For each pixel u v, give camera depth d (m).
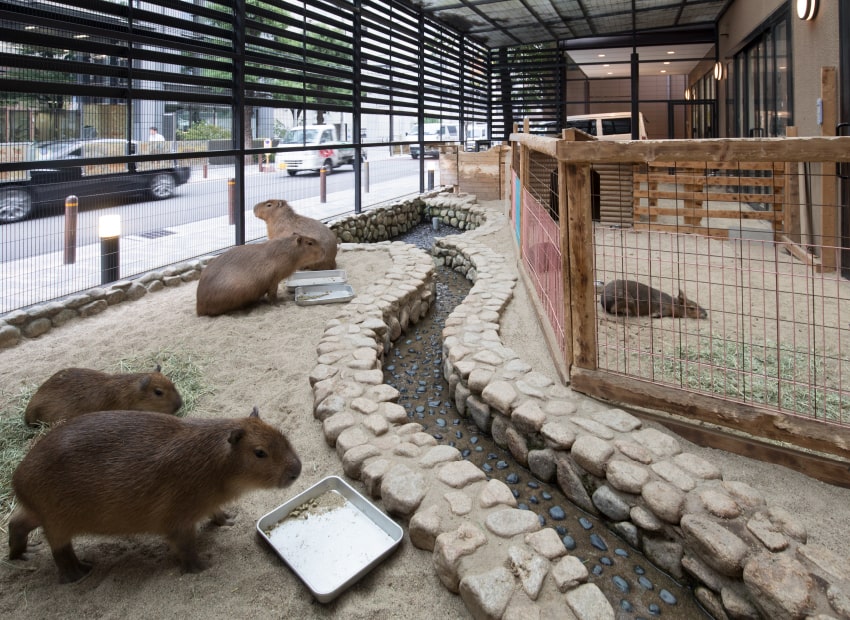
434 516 2.03
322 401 2.96
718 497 2.05
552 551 1.84
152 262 5.61
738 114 10.86
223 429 1.88
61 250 4.60
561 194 2.91
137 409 2.59
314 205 9.11
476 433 3.19
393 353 4.51
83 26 4.54
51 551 1.96
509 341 3.97
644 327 4.12
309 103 7.92
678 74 18.62
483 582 1.72
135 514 1.75
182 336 4.14
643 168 8.49
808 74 6.46
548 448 2.64
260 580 1.89
